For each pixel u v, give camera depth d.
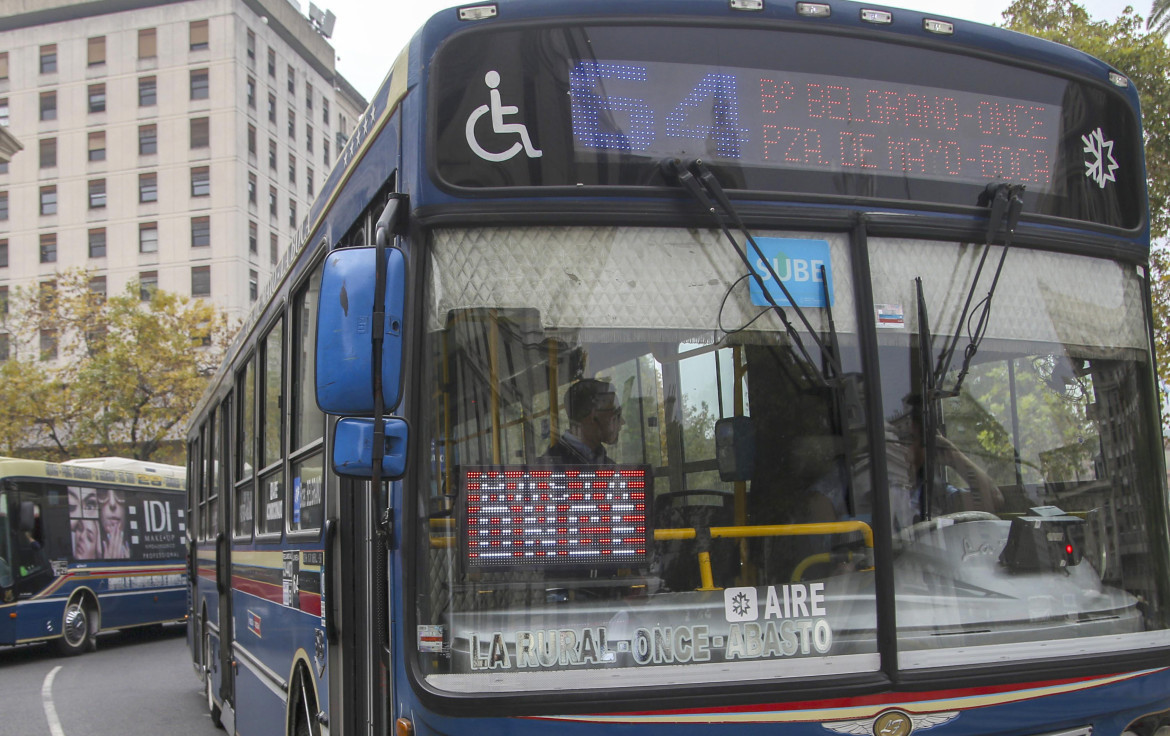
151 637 21.72
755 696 2.72
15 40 58.38
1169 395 14.22
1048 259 3.26
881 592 2.85
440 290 2.85
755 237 2.99
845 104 3.12
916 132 3.16
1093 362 3.28
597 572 2.77
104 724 10.30
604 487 2.81
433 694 2.64
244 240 56.50
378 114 3.45
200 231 55.84
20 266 57.19
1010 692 2.87
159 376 40.38
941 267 3.11
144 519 19.98
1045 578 3.06
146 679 14.07
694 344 2.90
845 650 2.82
